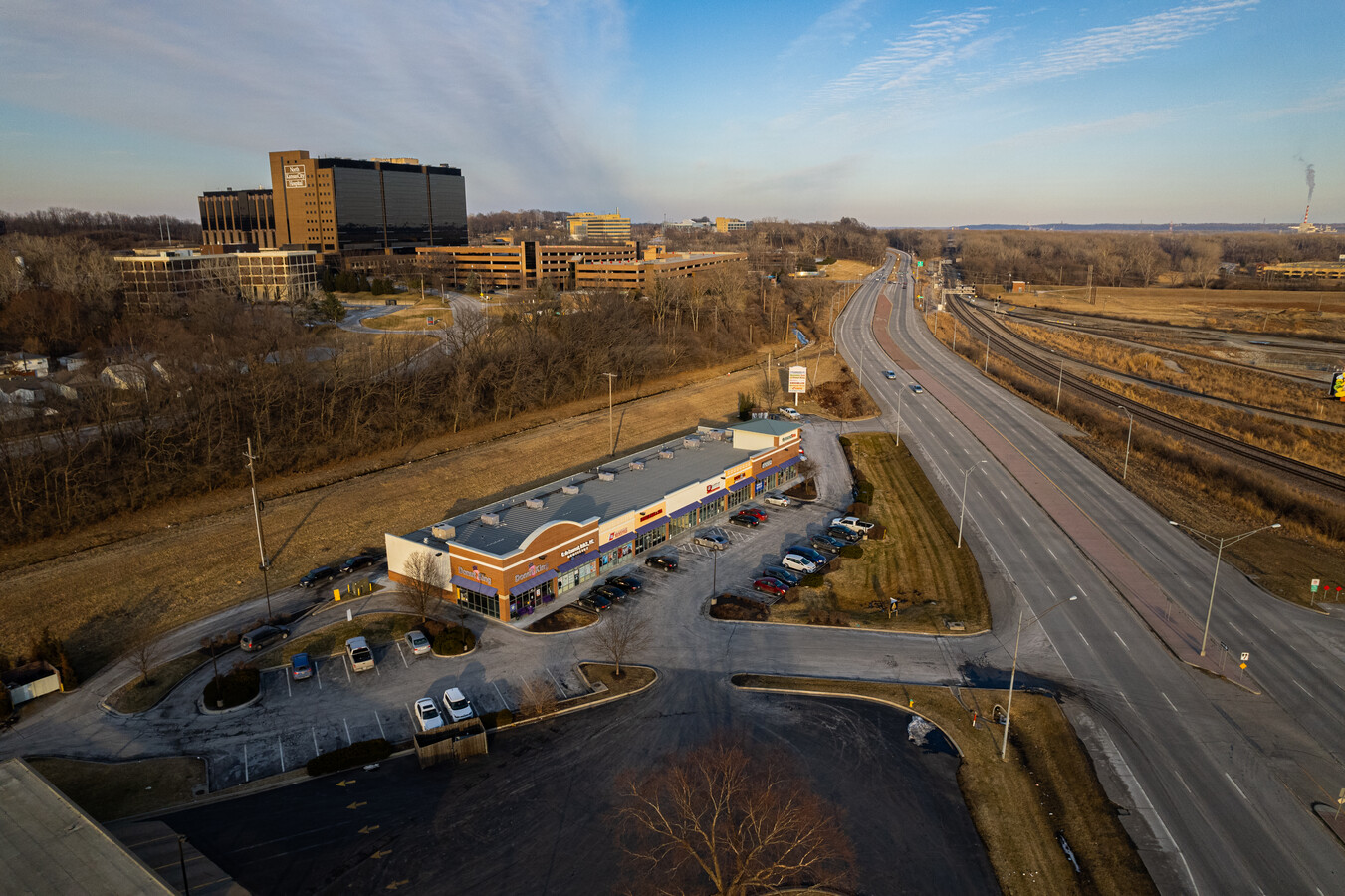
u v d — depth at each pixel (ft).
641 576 248.52
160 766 157.38
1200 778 161.58
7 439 259.39
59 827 116.67
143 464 268.82
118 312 503.61
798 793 151.23
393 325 569.23
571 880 130.52
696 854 124.47
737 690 188.75
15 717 172.76
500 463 341.41
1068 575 251.39
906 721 178.40
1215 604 233.96
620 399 460.96
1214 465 360.48
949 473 347.77
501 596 214.48
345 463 322.14
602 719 176.14
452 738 161.68
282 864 131.75
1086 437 402.11
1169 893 132.98
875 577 252.21
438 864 133.08
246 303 542.98
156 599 219.82
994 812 150.61
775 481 335.26
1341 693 191.42
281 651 200.44
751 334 635.25
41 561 227.81
